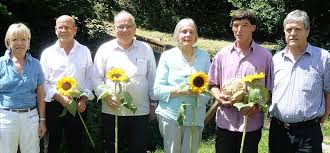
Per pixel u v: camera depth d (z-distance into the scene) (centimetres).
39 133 475
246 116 421
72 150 518
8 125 450
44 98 477
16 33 444
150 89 492
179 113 429
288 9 1266
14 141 457
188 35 448
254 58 439
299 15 406
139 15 2320
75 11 946
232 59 444
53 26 881
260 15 1315
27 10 834
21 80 452
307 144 413
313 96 411
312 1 1205
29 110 459
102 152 594
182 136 470
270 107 434
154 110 503
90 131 596
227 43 2117
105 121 491
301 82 411
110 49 484
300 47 412
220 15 2320
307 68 411
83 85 497
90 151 596
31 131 460
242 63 440
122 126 489
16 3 806
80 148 521
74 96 448
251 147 446
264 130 757
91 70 500
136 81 478
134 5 2306
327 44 1179
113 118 486
